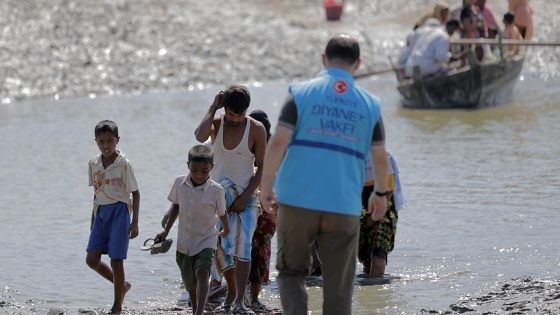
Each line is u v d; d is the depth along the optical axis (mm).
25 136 50156
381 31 83312
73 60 70062
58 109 59750
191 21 80000
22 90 65125
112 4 80000
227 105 21828
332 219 17250
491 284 23578
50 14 75750
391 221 25312
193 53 74062
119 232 21953
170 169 40750
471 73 55219
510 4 63562
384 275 25219
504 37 60750
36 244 29719
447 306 21844
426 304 22188
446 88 56094
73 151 45875
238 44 76625
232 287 22641
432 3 89375
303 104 17234
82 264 27484
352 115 17297
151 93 67000
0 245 29625
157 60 72062
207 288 20812
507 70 57625
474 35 60031
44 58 69625
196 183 21000
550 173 36844
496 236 28344
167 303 23422
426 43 57281
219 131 22234
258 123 22375
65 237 30562
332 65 17719
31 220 32875
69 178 39969
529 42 55719
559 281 22781
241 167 22406
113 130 21734
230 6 86625
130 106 60500
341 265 17641
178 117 55469
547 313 19766
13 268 27000
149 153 44469
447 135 46969
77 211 34188
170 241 21016
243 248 22062
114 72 69312
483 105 56812
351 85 17516
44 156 44750
